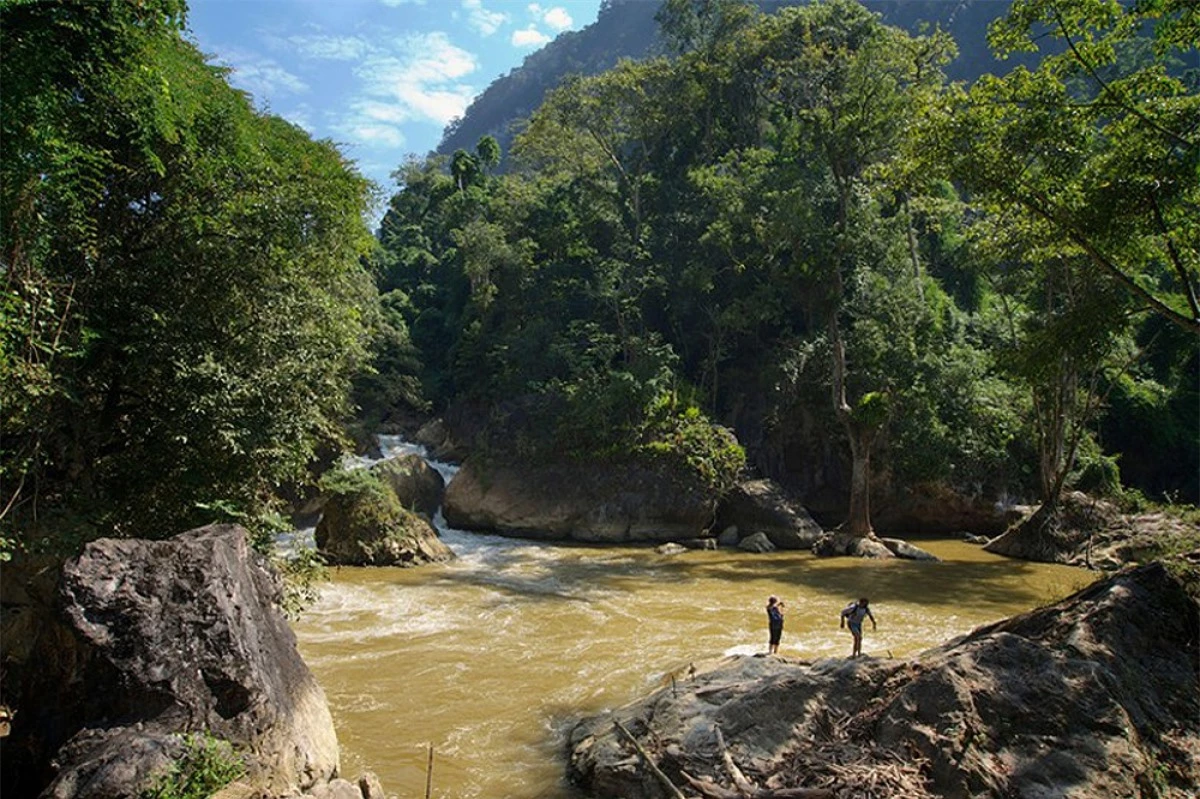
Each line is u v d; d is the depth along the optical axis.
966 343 36.88
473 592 21.20
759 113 45.25
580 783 9.98
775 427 36.47
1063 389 29.66
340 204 15.07
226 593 8.30
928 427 32.47
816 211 30.77
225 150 13.16
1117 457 33.12
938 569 25.64
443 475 37.38
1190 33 12.39
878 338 32.31
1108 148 14.91
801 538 30.45
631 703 11.80
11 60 9.38
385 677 14.20
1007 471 32.97
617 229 41.97
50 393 10.33
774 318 36.47
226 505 12.10
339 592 20.78
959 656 9.47
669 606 20.05
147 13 10.81
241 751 7.43
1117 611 10.23
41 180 9.98
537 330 38.56
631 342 36.00
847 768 8.31
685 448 32.03
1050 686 8.89
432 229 63.16
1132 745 8.36
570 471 32.50
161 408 12.54
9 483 11.62
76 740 7.05
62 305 11.21
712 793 8.29
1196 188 12.89
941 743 8.31
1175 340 37.06
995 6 80.06
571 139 43.97
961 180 15.35
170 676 7.55
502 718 12.30
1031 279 29.06
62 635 7.80
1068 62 14.26
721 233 34.00
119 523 12.40
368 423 43.16
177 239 12.79
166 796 6.43
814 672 10.52
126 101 10.89
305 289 13.98
